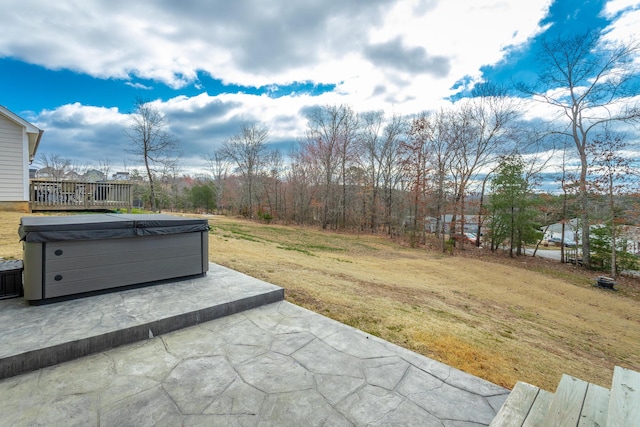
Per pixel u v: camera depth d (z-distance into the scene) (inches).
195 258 152.5
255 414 65.6
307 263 307.1
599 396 64.1
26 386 71.9
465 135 709.9
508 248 723.4
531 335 212.4
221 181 1321.4
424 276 399.2
